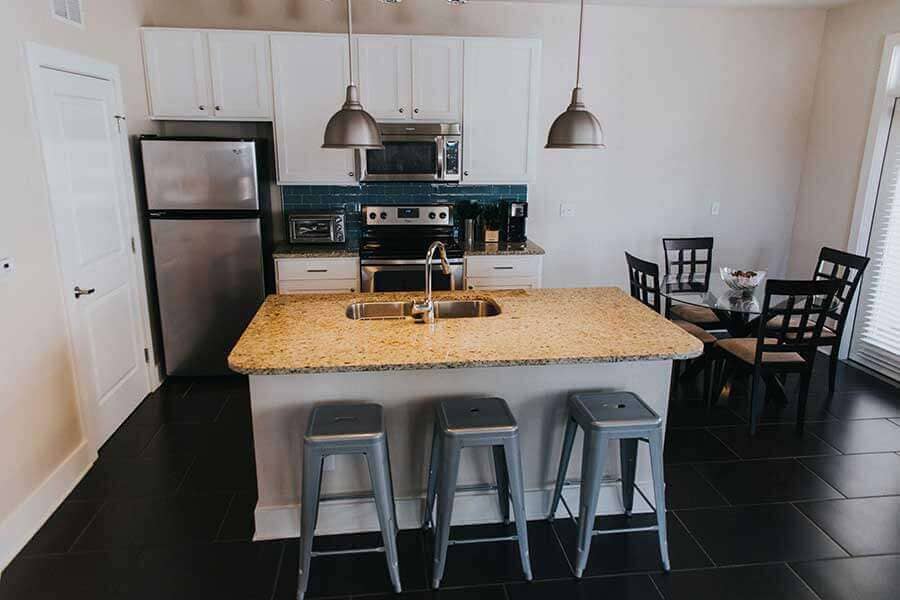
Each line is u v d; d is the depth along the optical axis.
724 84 4.82
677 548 2.46
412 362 2.12
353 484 2.51
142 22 4.02
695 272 5.04
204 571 2.30
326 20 4.39
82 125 3.13
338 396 2.40
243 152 3.93
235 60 4.07
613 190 4.94
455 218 4.79
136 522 2.59
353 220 4.76
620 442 2.58
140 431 3.43
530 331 2.50
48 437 2.69
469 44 4.22
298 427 2.41
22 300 2.53
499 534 2.54
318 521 2.50
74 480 2.87
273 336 2.42
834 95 4.68
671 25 4.66
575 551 2.38
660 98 4.79
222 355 4.20
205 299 4.10
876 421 3.60
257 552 2.41
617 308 2.88
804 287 3.17
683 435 3.41
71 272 2.95
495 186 4.83
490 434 2.11
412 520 2.57
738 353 3.55
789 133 4.98
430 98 4.28
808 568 2.34
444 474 2.13
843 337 4.66
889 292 4.29
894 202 4.24
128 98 3.75
